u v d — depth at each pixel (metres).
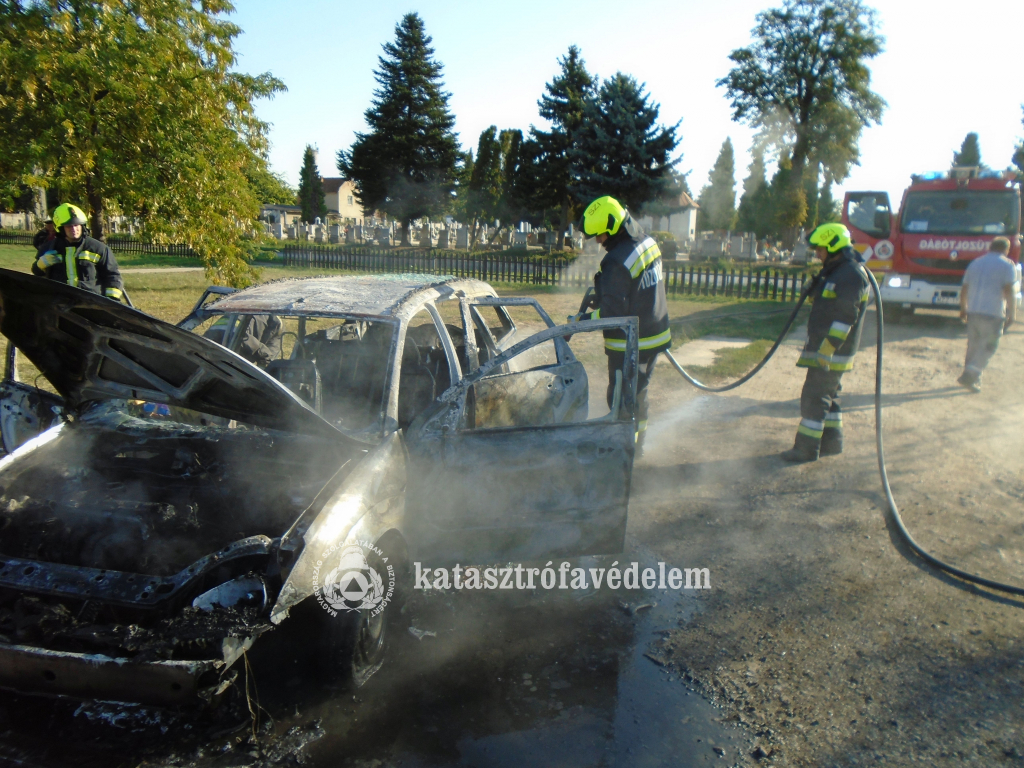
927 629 3.60
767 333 12.58
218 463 3.47
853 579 4.08
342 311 3.73
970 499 5.26
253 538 2.61
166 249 28.66
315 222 61.84
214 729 2.73
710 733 2.83
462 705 2.95
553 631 3.52
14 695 2.85
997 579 4.11
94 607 2.56
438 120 49.25
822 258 5.73
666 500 5.16
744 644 3.45
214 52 11.76
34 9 9.88
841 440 6.15
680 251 43.88
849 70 48.53
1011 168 13.09
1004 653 3.41
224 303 3.90
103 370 3.52
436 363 4.72
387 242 45.28
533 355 5.71
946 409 7.72
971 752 2.75
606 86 38.00
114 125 10.65
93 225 11.29
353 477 2.92
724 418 7.24
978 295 8.19
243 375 2.96
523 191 43.16
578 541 3.57
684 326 13.18
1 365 7.38
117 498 3.28
